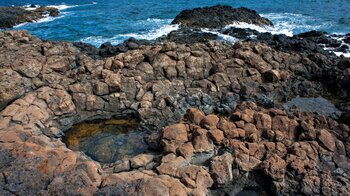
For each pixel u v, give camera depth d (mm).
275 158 17500
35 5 73000
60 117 22438
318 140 18578
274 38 36438
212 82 25578
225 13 49375
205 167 17266
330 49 35781
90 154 19891
